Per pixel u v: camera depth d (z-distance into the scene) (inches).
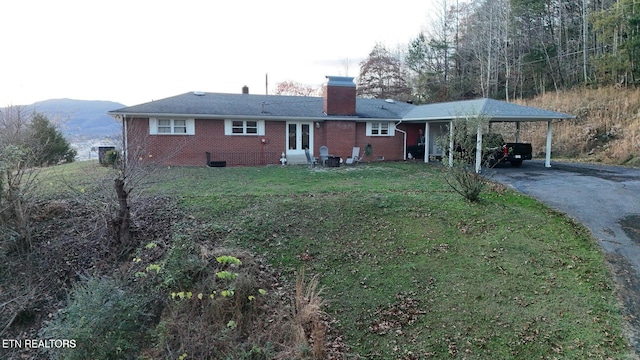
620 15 1064.8
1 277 280.5
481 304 239.3
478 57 1633.9
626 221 359.6
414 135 949.8
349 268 284.7
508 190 486.9
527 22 1523.1
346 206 389.7
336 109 852.0
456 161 435.2
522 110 684.7
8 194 298.5
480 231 344.5
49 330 206.4
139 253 290.2
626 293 242.8
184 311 227.5
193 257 255.0
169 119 717.3
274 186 480.1
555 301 238.4
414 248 313.6
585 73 1238.9
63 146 679.1
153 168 375.9
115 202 329.4
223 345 209.2
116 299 219.1
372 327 224.2
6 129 308.5
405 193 448.1
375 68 1957.4
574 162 820.6
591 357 191.0
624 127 877.8
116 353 201.6
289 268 282.7
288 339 210.7
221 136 756.6
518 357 194.7
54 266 289.1
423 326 223.0
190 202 385.4
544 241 323.6
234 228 328.8
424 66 1902.1
